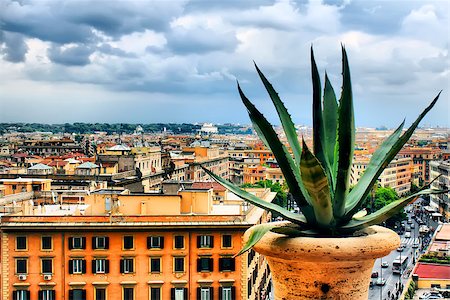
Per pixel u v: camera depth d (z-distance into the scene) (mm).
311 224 7727
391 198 159125
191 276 62750
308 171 7027
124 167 153625
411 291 75812
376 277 115438
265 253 7273
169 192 73250
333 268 6988
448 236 103062
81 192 88312
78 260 62281
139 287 62438
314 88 8258
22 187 97875
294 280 7242
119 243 62469
